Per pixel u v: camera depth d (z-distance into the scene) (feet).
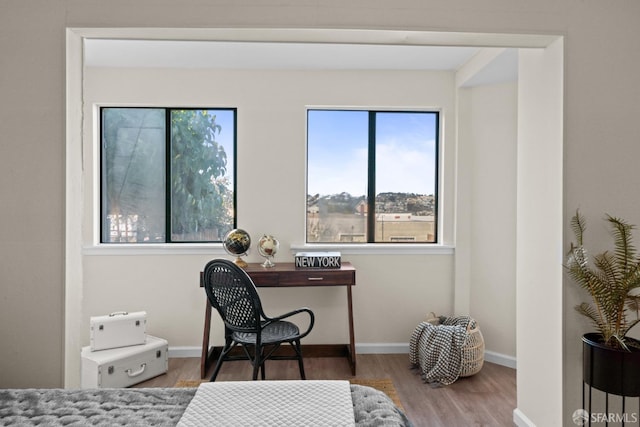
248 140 11.32
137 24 6.01
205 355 9.90
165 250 11.14
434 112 11.87
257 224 11.37
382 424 4.00
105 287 11.11
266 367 10.52
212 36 6.36
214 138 11.66
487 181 11.05
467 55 10.19
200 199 11.67
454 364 9.43
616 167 6.40
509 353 10.68
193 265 11.23
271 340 8.09
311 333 11.41
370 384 9.46
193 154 11.64
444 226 11.58
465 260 11.34
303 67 11.14
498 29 6.22
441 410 8.25
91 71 11.07
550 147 6.69
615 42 6.36
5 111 5.96
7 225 5.98
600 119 6.38
